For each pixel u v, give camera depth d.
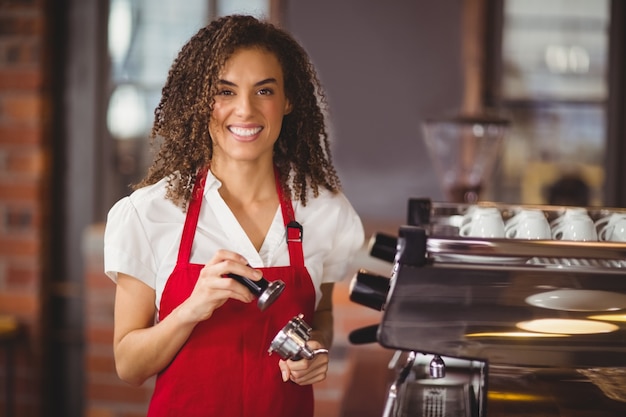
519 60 4.20
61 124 4.26
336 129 4.19
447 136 3.73
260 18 1.95
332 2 4.14
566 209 1.88
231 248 1.82
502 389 1.48
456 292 1.45
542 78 4.20
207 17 4.24
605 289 1.44
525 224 1.80
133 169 4.32
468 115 3.82
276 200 1.92
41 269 4.14
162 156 1.89
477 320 1.45
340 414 2.06
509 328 1.45
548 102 4.21
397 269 1.48
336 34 4.16
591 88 4.19
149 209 1.80
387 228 3.95
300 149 1.98
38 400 4.16
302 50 1.94
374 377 2.44
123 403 3.99
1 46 4.11
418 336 1.46
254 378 1.78
